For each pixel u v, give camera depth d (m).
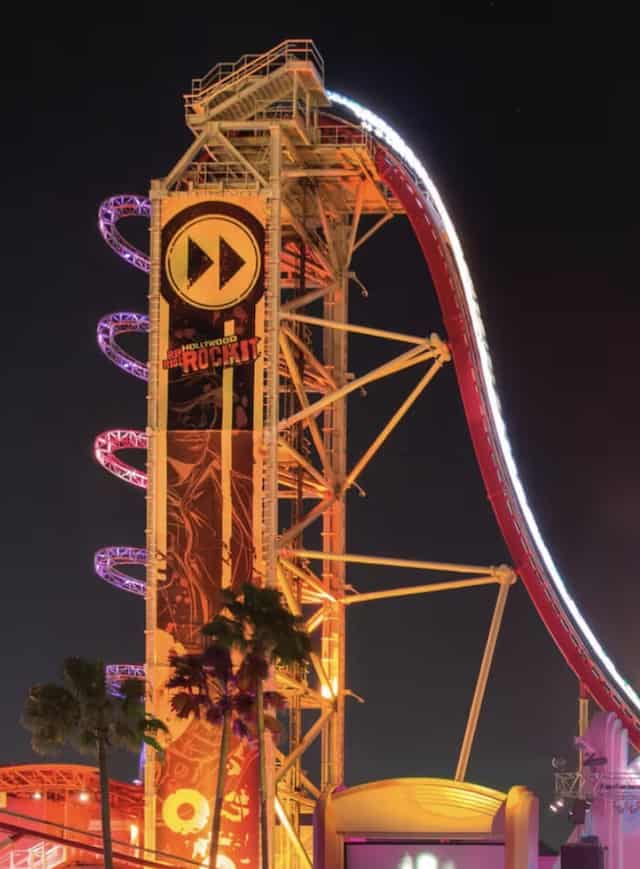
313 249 112.25
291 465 111.50
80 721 85.31
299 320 104.88
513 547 106.69
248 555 101.12
